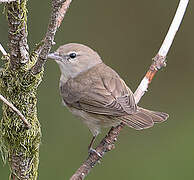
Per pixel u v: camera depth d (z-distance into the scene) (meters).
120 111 9.16
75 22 15.70
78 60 10.29
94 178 13.43
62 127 13.91
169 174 13.66
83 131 13.84
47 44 6.38
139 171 13.63
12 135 7.07
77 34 15.67
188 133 14.51
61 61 10.39
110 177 13.45
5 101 6.52
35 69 6.74
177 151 14.06
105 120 9.59
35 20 14.55
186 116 15.14
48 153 13.56
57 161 13.49
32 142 7.18
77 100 9.98
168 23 16.06
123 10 16.02
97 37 15.84
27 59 6.82
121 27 15.98
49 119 13.98
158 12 16.08
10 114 7.02
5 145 7.20
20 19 6.47
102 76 10.02
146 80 9.20
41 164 13.39
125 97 9.41
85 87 9.93
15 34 6.55
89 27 15.79
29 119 7.09
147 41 16.03
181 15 8.68
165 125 14.55
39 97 14.15
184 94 15.67
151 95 15.52
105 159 13.68
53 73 14.33
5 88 6.95
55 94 14.20
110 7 15.99
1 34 13.21
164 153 14.00
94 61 10.44
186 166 13.80
